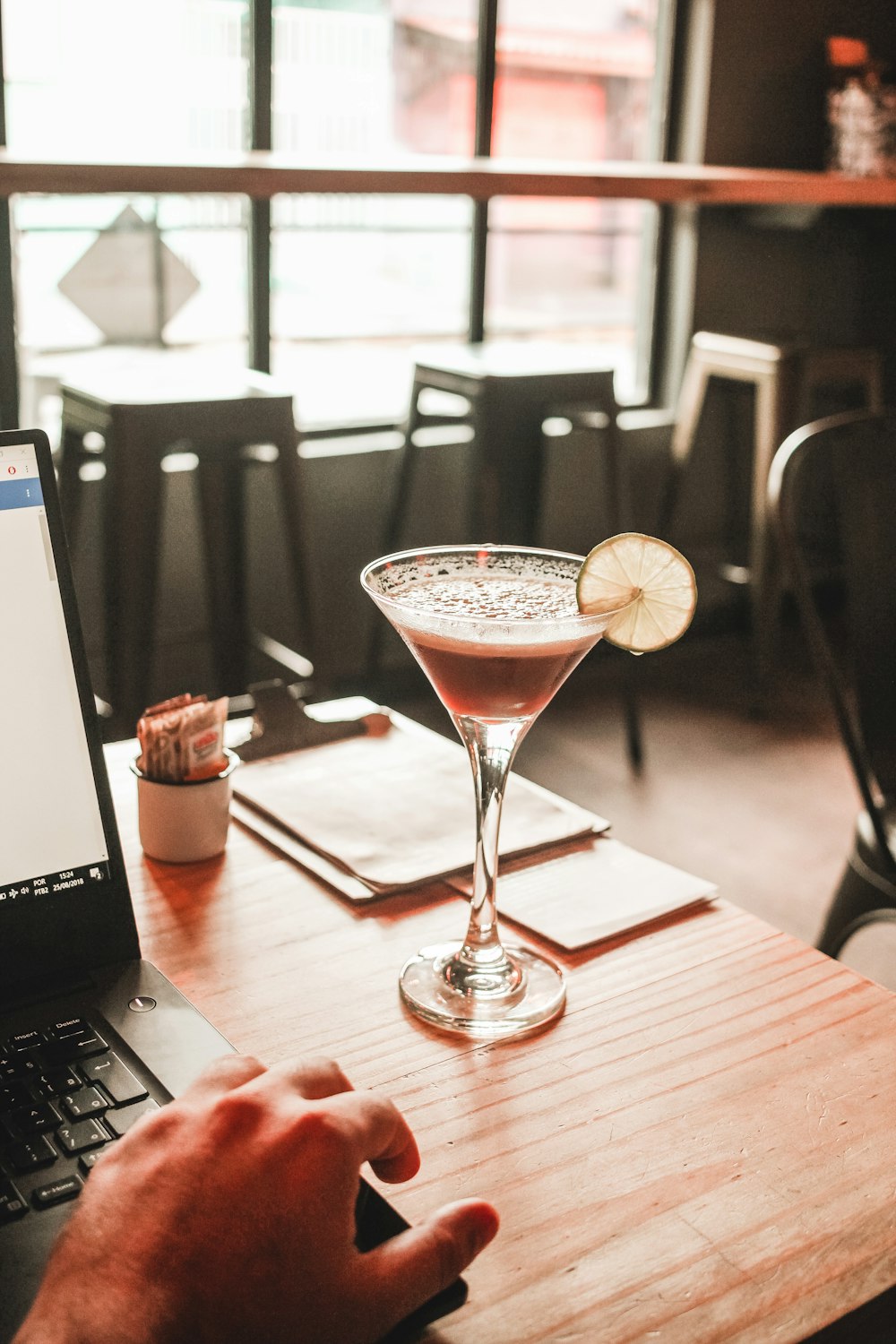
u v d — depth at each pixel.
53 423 3.20
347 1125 0.59
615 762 3.36
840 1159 0.69
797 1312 0.58
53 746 0.81
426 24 3.57
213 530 2.92
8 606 0.81
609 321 4.30
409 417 3.27
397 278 3.79
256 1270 0.54
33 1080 0.68
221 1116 0.60
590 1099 0.74
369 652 3.55
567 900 0.96
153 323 3.32
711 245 4.14
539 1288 0.60
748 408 4.36
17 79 2.92
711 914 0.96
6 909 0.78
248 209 3.38
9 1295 0.56
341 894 0.96
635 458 4.20
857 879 1.70
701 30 3.93
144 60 3.11
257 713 1.21
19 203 3.02
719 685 3.97
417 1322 0.57
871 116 4.01
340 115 3.48
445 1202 0.65
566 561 0.91
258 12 3.21
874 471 1.79
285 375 3.68
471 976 0.84
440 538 3.88
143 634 2.55
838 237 4.39
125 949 0.82
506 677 0.78
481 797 0.85
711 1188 0.67
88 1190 0.58
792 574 1.71
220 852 1.02
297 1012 0.81
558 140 3.95
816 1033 0.80
